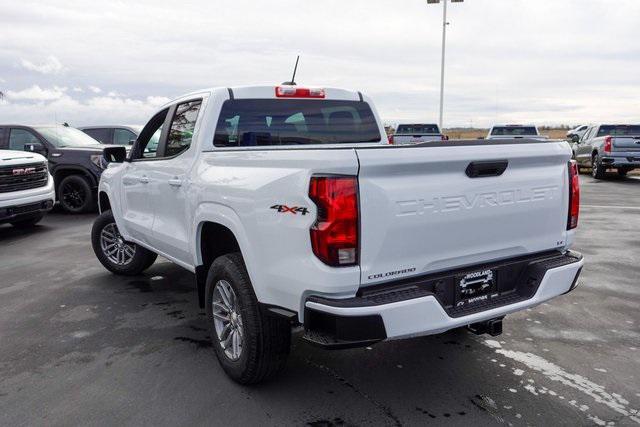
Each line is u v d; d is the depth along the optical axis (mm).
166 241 4562
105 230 6188
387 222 2787
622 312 4855
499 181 3178
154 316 4848
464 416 3121
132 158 5332
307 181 2752
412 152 2809
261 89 4383
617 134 18969
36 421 3094
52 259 7137
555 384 3500
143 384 3539
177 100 4684
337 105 4871
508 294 3334
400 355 3969
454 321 2930
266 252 3031
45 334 4422
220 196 3461
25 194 8844
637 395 3352
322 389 3461
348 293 2766
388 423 3055
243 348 3342
